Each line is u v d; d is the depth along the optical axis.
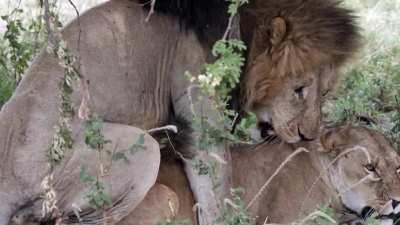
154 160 9.95
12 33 11.72
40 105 9.81
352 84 14.61
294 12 11.41
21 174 9.58
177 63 10.87
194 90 10.73
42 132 9.69
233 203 10.03
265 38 11.34
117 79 10.42
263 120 11.68
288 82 11.37
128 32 10.60
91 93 10.20
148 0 10.76
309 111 11.38
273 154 11.23
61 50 9.39
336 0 12.00
